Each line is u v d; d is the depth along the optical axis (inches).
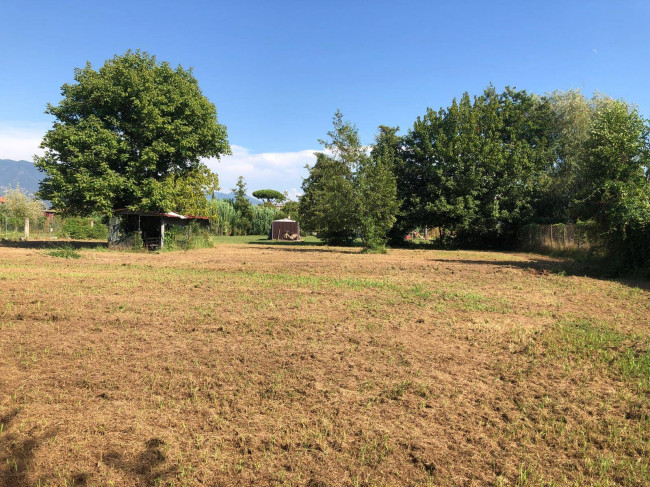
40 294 389.4
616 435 153.3
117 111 985.5
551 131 1422.2
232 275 557.3
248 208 2805.1
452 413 169.8
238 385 192.9
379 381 199.3
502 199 1350.9
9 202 1630.2
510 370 215.9
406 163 1481.3
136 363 218.5
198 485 124.8
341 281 510.3
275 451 142.3
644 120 625.0
